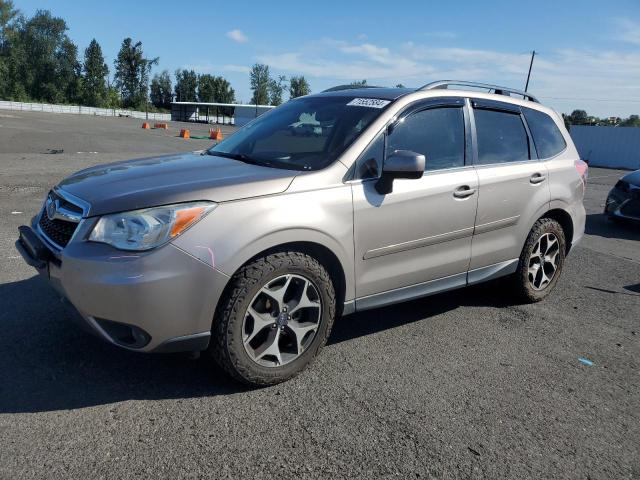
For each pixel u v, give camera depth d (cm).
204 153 422
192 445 264
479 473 259
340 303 354
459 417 305
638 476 266
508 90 476
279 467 253
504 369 369
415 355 381
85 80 10431
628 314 496
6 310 410
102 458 251
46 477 237
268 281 306
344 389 327
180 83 13375
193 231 283
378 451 269
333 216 329
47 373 323
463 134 418
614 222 1024
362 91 428
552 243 494
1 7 9731
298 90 12025
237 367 305
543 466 268
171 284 277
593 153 3322
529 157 470
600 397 340
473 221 412
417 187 372
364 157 352
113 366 336
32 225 353
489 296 517
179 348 292
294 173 329
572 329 449
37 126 3238
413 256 381
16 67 9706
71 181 340
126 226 279
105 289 273
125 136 2838
